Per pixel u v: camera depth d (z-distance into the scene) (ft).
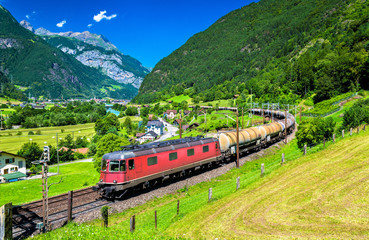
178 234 42.75
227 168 104.06
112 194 69.36
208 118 381.40
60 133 424.05
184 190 79.10
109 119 472.03
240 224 42.75
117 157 69.72
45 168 49.16
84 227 42.52
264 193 56.03
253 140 129.59
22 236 46.44
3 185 133.69
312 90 400.06
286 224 40.16
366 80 302.04
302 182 58.18
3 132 423.23
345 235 34.37
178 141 91.71
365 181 51.39
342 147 83.25
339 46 482.69
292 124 206.39
